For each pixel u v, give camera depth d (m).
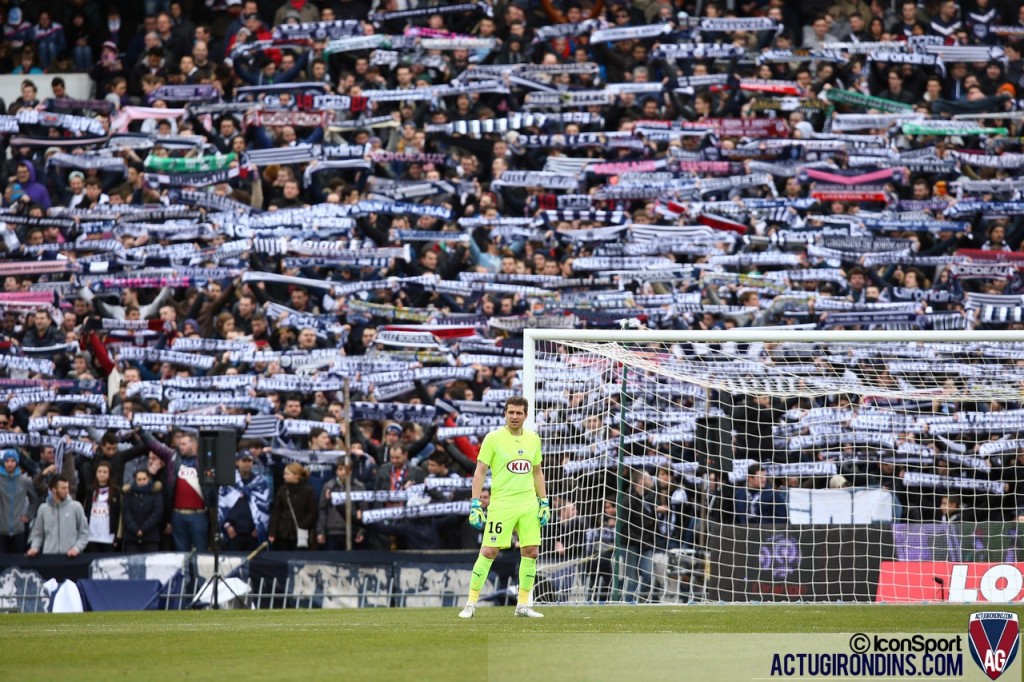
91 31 68.00
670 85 63.72
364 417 52.53
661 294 57.22
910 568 40.94
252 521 49.06
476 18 66.81
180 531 48.75
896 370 54.22
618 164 61.53
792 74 65.12
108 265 58.16
